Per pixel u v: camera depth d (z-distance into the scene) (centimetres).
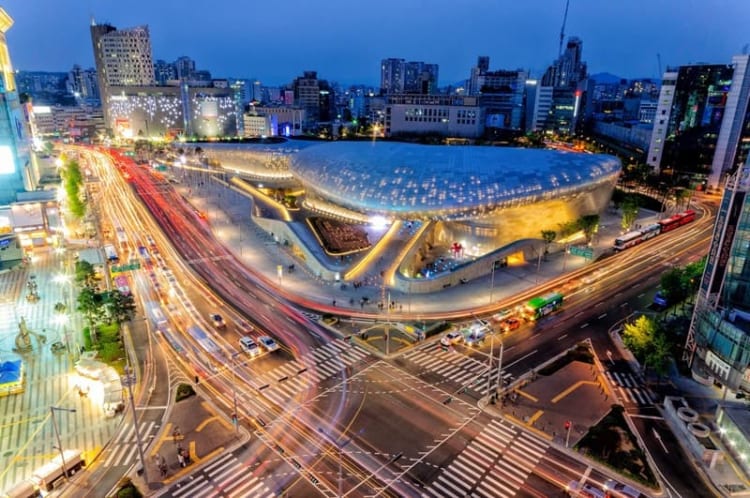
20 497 4644
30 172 13812
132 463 5262
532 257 11450
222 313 8712
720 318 6412
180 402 6281
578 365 7162
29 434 5709
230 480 5041
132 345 7625
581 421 5981
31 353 7369
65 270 10612
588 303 9269
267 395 6444
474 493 4906
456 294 9531
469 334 7869
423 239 10700
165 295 9419
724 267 6538
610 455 5347
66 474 5019
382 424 5897
